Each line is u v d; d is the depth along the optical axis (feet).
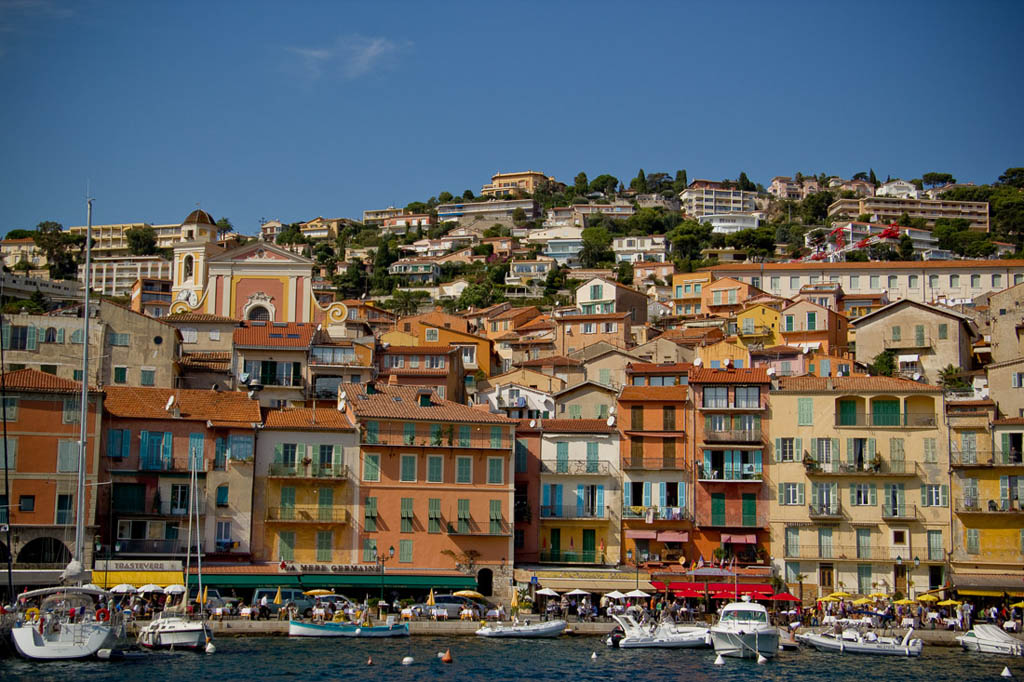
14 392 314.76
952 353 495.82
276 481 337.93
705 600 337.52
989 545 347.77
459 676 254.27
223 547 330.34
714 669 270.46
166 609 289.74
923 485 354.95
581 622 321.73
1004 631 311.88
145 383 382.01
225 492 334.44
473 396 447.01
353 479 343.05
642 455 369.30
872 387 363.56
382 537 341.21
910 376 485.15
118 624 266.57
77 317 380.17
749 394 368.89
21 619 264.52
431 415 353.31
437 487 347.56
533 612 333.21
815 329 542.98
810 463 359.46
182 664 256.11
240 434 338.34
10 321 370.12
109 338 382.22
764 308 561.84
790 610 336.08
